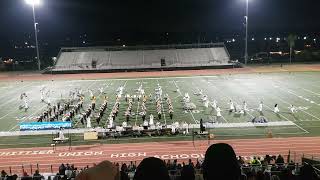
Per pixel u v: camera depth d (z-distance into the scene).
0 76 70.19
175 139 27.64
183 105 39.28
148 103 40.69
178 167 16.72
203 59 78.69
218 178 2.97
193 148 25.42
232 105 36.12
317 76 59.09
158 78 62.56
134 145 26.61
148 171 2.96
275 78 58.22
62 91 51.31
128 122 32.72
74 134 29.83
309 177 4.51
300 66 73.38
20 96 46.84
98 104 41.12
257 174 9.66
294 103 38.91
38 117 35.12
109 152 25.30
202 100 41.81
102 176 2.71
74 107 38.00
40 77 67.69
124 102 41.66
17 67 82.06
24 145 27.38
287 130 28.95
